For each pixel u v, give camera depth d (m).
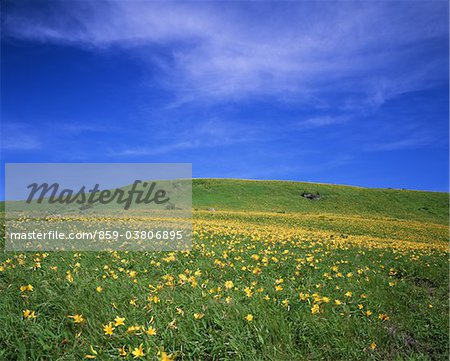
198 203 61.81
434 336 6.14
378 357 5.19
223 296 6.36
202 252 10.95
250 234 17.67
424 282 10.12
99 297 5.66
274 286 7.29
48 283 6.21
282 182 76.06
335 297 7.08
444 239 27.86
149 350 4.20
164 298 5.82
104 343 4.51
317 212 58.81
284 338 5.01
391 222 39.06
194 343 4.55
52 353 4.28
